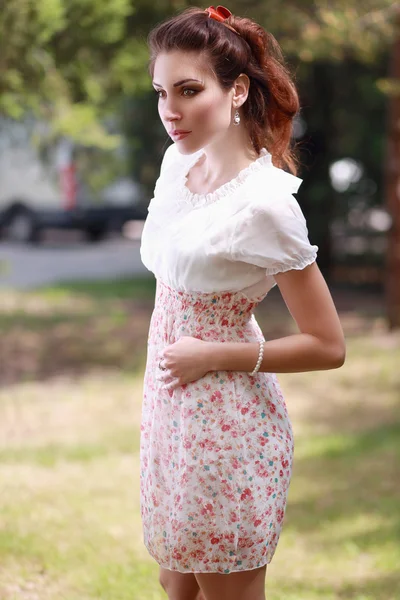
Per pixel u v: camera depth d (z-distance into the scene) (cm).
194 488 314
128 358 1422
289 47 1369
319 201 2208
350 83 2091
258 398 321
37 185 2912
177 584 349
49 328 1659
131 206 2977
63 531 630
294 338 314
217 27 314
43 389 1217
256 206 304
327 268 2280
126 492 766
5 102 1123
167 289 329
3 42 1024
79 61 1180
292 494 793
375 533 679
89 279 2347
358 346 1481
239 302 318
